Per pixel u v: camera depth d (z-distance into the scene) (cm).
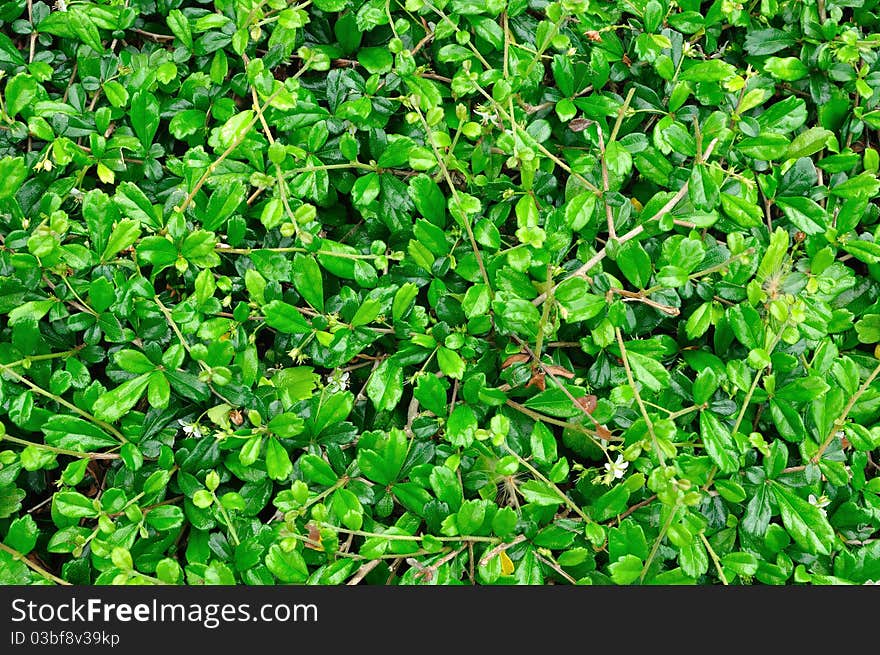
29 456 65
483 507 65
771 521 71
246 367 67
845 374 68
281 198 67
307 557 66
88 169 70
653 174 70
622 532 66
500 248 70
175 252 67
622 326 68
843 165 71
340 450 67
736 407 67
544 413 69
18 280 66
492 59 72
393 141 69
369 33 72
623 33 73
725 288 68
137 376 67
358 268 68
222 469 67
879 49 73
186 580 65
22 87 69
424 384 66
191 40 71
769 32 73
